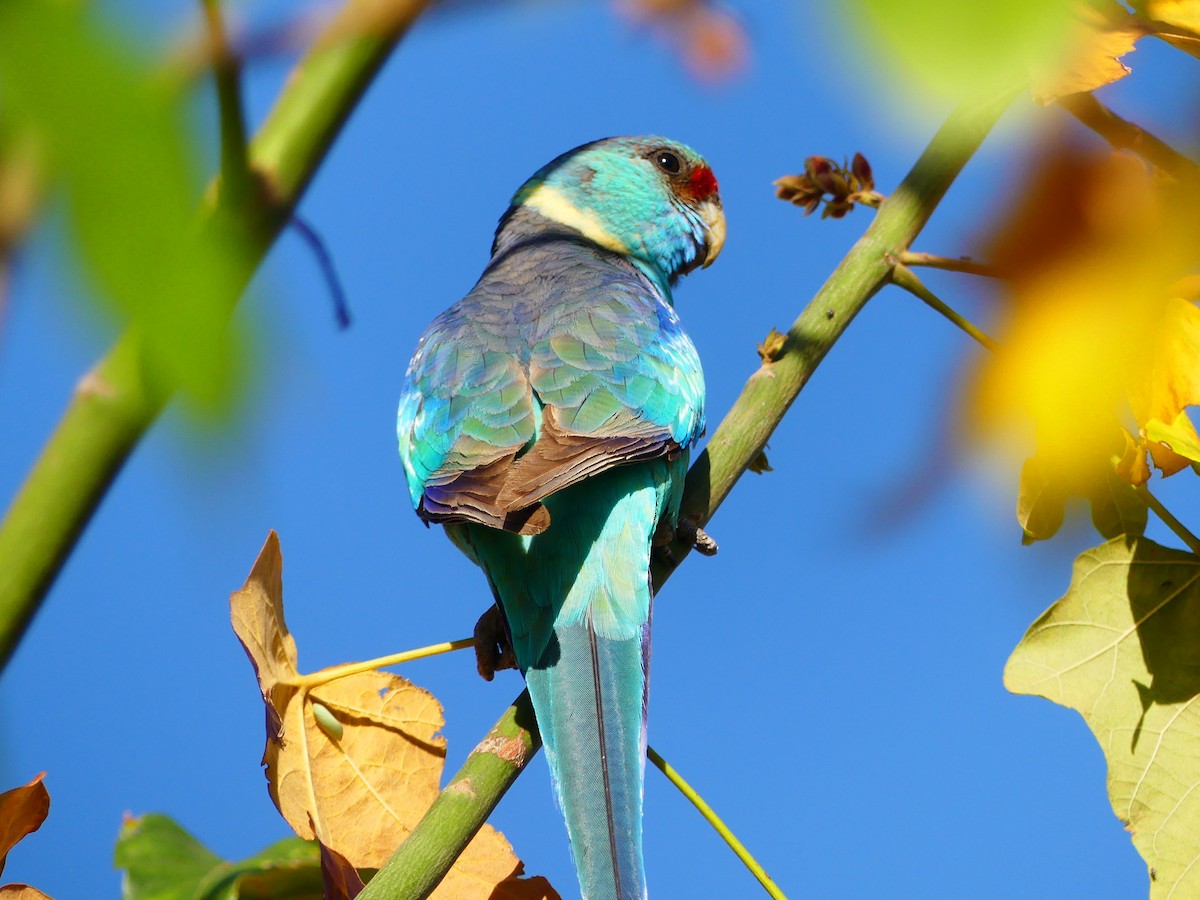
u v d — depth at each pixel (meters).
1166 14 4.37
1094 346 3.61
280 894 7.11
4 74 1.30
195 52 1.42
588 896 6.78
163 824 7.15
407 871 6.24
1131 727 6.87
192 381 1.37
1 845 5.88
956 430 2.97
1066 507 6.66
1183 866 6.75
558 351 9.05
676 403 8.97
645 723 7.66
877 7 1.34
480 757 6.91
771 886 6.75
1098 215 3.45
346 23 1.51
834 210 7.82
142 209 1.35
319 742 7.30
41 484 3.65
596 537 8.24
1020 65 1.38
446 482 8.05
